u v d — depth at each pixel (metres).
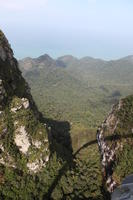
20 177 87.00
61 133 152.25
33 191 86.50
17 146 93.00
